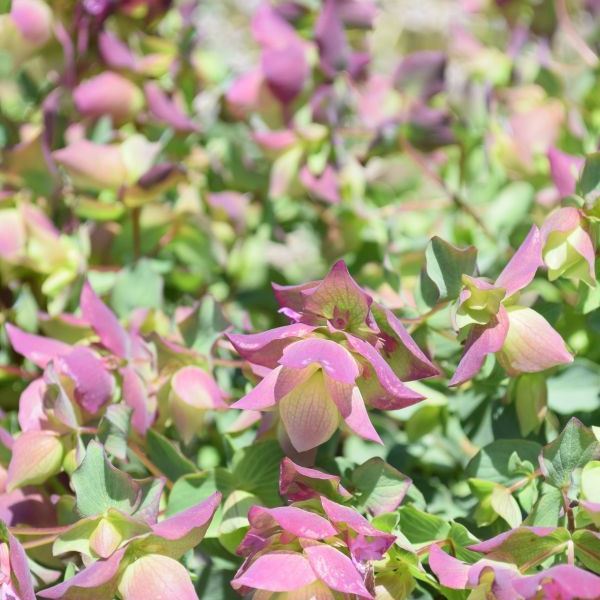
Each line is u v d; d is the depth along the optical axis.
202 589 0.39
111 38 0.47
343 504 0.36
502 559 0.35
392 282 0.42
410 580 0.37
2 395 0.46
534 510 0.36
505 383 0.40
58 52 0.47
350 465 0.39
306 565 0.34
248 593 0.35
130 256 0.46
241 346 0.35
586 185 0.38
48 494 0.41
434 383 0.42
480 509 0.38
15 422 0.44
